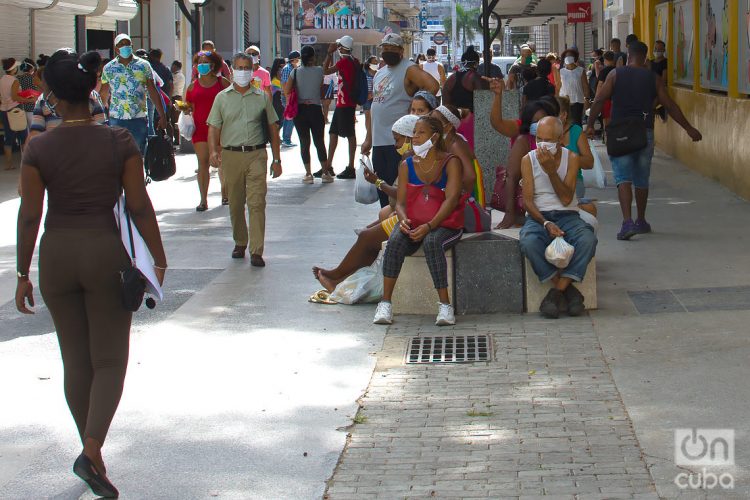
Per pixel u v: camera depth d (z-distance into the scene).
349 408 6.31
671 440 5.56
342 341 7.79
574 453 5.45
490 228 9.04
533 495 4.92
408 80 11.27
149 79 14.12
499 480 5.12
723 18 15.80
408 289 8.52
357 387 6.72
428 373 6.98
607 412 6.05
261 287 9.58
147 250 5.37
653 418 5.91
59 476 5.37
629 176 11.29
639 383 6.54
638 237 11.41
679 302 8.45
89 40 30.30
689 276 9.36
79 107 5.07
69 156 4.98
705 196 14.55
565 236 8.23
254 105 10.45
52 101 5.15
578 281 8.15
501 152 12.34
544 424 5.91
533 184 8.32
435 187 8.21
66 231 5.02
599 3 35.22
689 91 18.42
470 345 7.58
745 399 6.15
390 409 6.27
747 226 11.89
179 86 26.89
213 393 6.63
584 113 23.80
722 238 11.16
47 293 5.09
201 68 14.07
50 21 25.64
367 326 8.20
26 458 5.61
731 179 14.93
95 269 5.00
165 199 15.63
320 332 8.04
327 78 24.53
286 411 6.28
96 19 30.11
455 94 12.72
